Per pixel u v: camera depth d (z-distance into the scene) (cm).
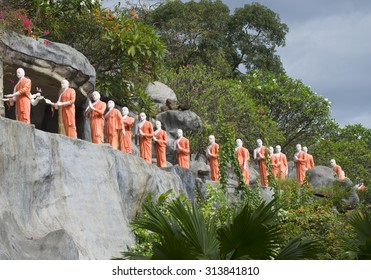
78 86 3203
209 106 4838
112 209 2377
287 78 6000
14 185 2059
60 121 3000
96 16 3612
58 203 2203
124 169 2550
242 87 5747
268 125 5225
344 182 3900
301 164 4512
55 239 1947
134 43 3612
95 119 3038
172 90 4369
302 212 2530
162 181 2816
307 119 5897
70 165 2308
